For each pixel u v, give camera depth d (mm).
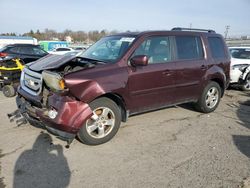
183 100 5281
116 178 3193
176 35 5059
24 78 4562
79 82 3658
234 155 3812
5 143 4102
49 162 3555
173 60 4910
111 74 3996
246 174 3293
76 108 3680
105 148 3994
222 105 6648
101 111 4066
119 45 4566
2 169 3355
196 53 5406
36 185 3041
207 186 3033
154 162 3582
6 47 10305
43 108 3941
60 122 3594
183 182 3113
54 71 4012
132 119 5309
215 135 4570
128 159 3662
